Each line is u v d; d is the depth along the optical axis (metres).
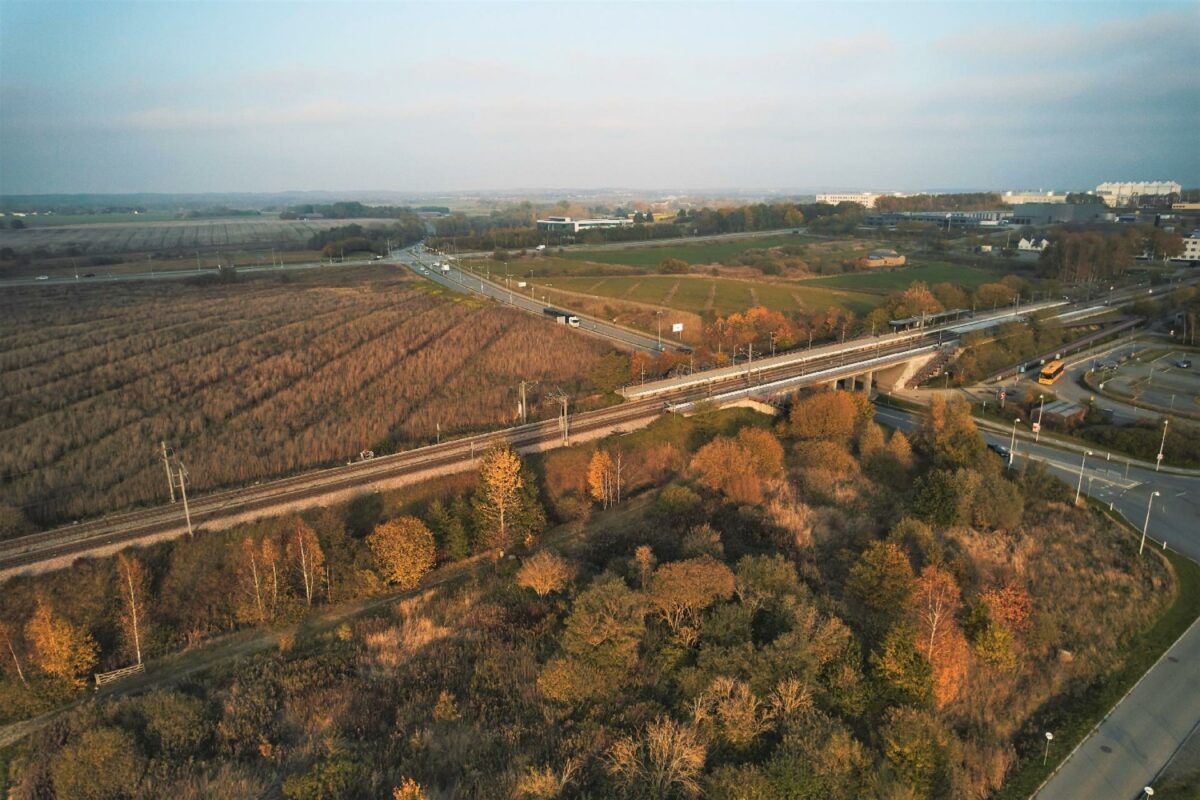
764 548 98.88
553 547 101.56
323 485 107.75
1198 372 195.25
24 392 145.75
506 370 173.62
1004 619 84.12
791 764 58.69
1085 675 79.75
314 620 86.38
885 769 61.38
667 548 96.50
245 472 115.06
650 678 73.06
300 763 62.97
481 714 68.25
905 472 129.25
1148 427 151.12
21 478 110.50
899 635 73.19
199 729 66.56
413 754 62.94
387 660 76.94
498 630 80.88
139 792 59.62
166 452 114.88
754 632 78.12
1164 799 62.75
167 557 92.38
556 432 132.75
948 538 106.12
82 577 86.62
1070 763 67.44
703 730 64.62
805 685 67.81
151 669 77.75
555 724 67.00
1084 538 108.38
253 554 86.88
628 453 131.12
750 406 154.12
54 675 73.00
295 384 157.38
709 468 117.00
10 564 85.38
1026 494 121.38
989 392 183.75
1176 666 80.69
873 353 194.88
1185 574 99.19
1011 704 75.19
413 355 183.50
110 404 140.62
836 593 89.19
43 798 61.31
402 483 111.56
